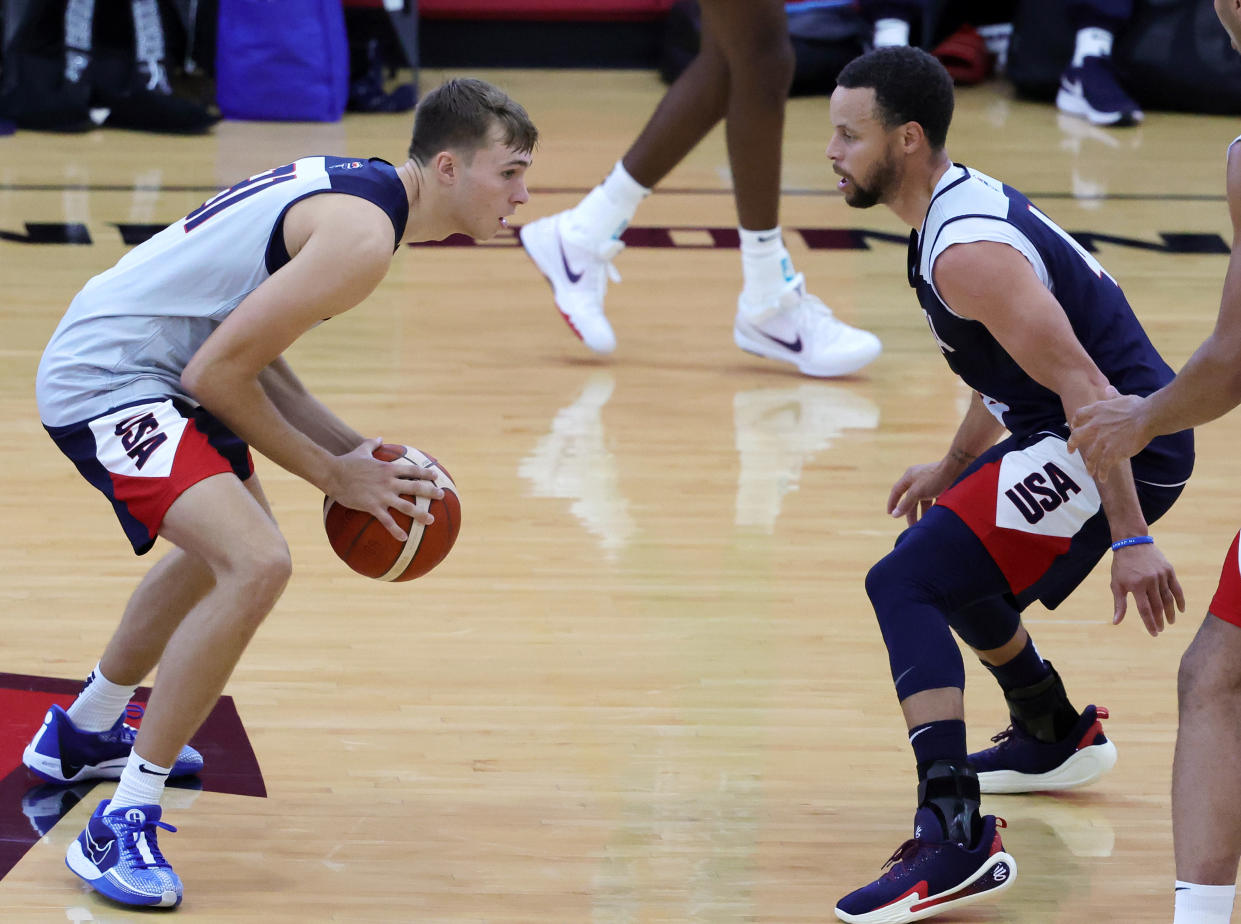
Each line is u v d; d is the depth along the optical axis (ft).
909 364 62.59
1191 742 24.68
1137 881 29.48
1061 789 32.83
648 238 79.66
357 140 95.86
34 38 96.02
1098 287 28.89
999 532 28.22
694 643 39.09
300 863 29.12
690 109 57.72
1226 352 23.66
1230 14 23.58
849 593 42.29
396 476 28.43
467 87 27.61
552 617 40.29
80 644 37.60
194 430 27.50
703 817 31.19
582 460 51.37
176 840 29.73
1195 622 40.83
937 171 29.25
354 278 26.22
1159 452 28.96
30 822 30.01
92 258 70.44
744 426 55.11
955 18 118.11
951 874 27.22
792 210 84.58
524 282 73.26
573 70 122.52
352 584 41.93
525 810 31.24
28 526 44.65
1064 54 109.19
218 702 35.19
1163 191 87.76
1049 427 28.81
